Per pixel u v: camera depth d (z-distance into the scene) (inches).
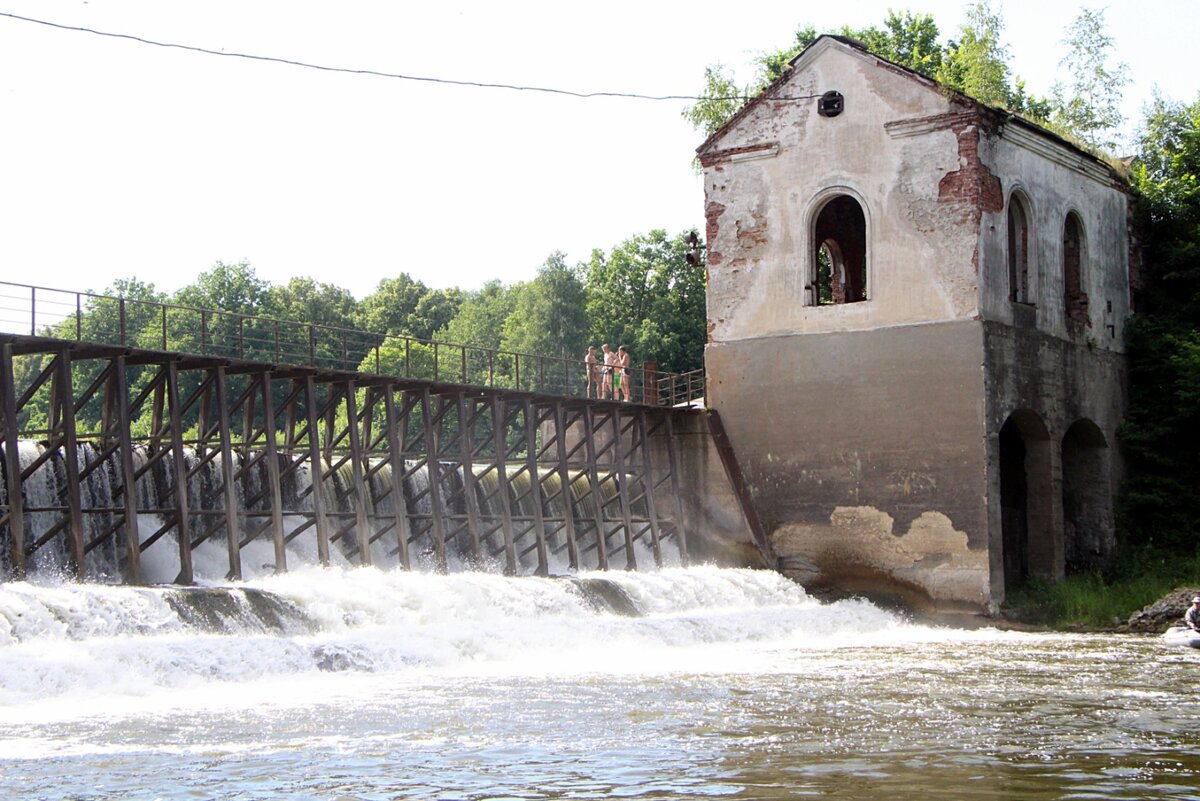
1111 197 1905.8
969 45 1972.2
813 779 656.4
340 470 1536.7
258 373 1295.5
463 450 1493.6
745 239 1745.8
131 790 627.5
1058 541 1697.8
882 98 1660.9
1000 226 1641.2
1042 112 2353.6
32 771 663.1
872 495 1638.8
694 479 1753.2
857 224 1948.8
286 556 1435.8
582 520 1633.9
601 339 3580.2
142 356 1190.9
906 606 1605.6
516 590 1296.8
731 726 799.7
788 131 1722.4
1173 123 2055.9
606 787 637.9
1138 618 1496.1
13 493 1070.4
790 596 1606.8
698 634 1309.1
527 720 812.0
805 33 2491.4
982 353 1582.2
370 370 3523.6
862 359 1657.2
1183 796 628.4
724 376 1748.3
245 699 875.4
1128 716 852.0
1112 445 1849.2
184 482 1195.3
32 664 868.0
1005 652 1254.3
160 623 1001.5
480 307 4301.2
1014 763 698.2
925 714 852.6
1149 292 1977.1
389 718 812.0
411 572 1327.5
